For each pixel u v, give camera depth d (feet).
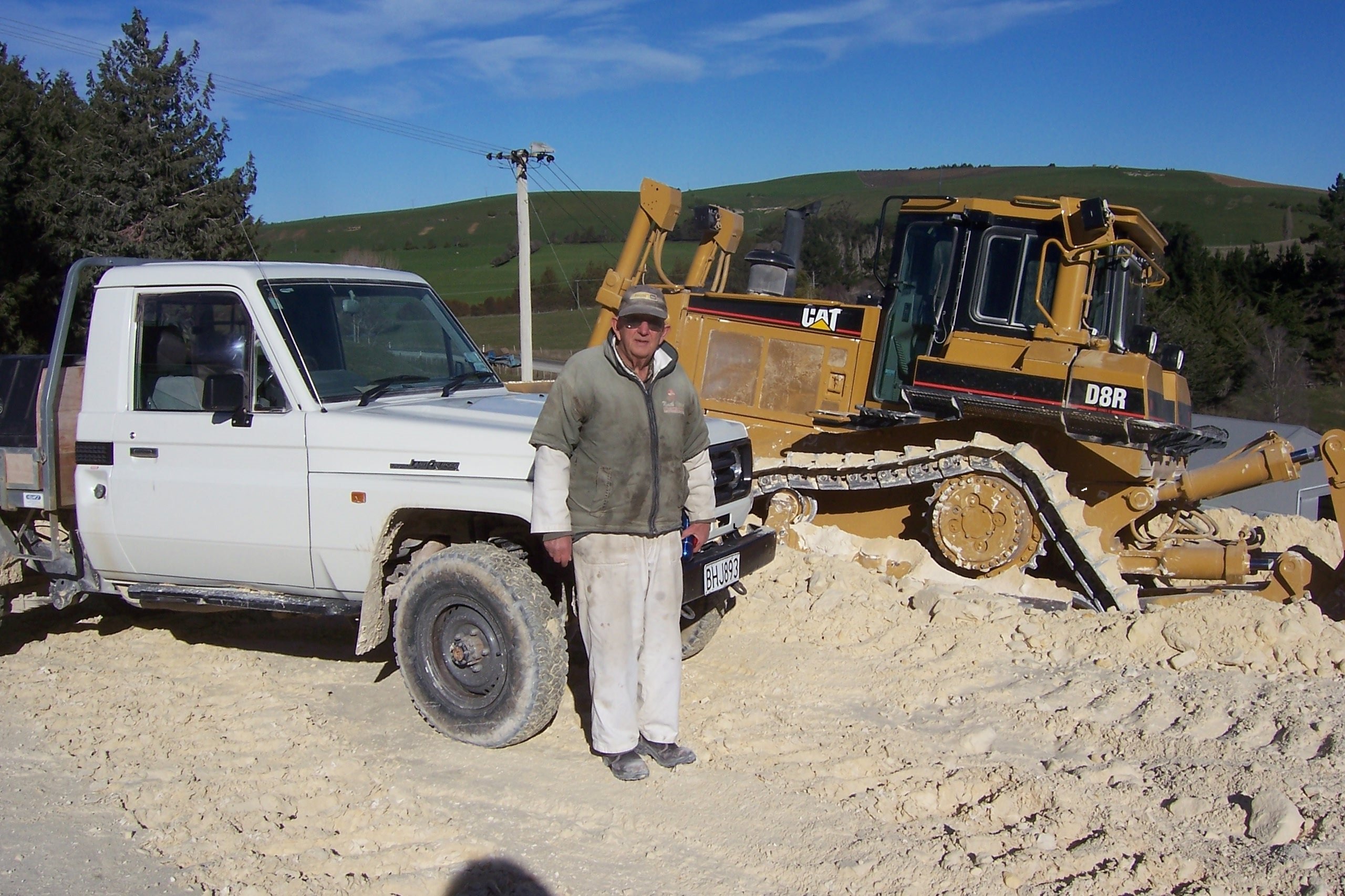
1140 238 27.40
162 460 18.44
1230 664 19.40
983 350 26.45
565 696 18.20
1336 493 23.62
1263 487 41.24
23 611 20.11
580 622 15.52
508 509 15.76
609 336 15.03
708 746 16.26
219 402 17.28
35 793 15.05
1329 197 147.54
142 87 86.38
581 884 12.50
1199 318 109.29
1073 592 24.27
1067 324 25.80
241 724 17.24
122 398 18.93
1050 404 25.08
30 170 85.97
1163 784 14.74
